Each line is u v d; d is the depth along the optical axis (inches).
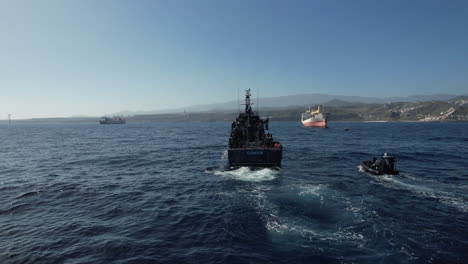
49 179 1052.5
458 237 494.0
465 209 647.1
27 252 467.2
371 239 484.4
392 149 1974.7
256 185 885.8
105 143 2787.9
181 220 603.8
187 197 784.3
